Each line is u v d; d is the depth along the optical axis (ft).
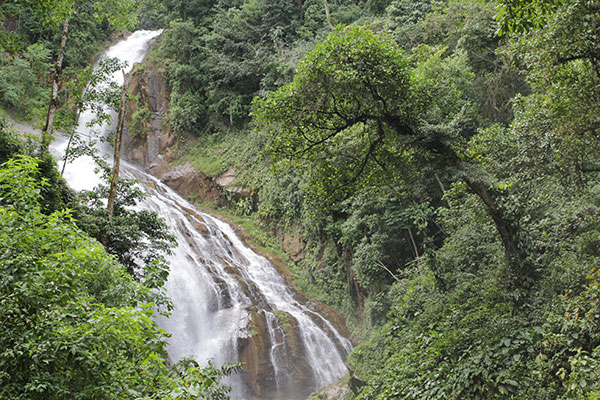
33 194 23.45
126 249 45.55
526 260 36.32
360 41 37.45
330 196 44.21
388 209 65.21
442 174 39.09
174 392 19.51
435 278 43.96
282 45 111.55
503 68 71.97
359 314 75.05
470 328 35.04
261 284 83.71
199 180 113.60
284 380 66.49
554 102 35.04
